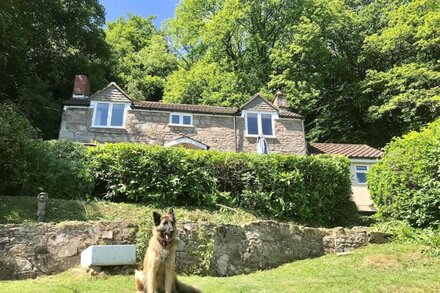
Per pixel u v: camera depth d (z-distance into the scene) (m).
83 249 11.09
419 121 34.16
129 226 11.77
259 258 12.56
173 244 7.43
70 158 15.55
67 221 11.81
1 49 28.17
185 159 16.06
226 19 42.31
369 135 40.06
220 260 11.98
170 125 25.89
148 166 15.59
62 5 35.66
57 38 35.81
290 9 43.22
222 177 16.61
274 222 13.30
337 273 11.13
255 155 17.03
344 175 17.86
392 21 38.09
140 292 7.59
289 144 26.94
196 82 39.69
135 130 25.28
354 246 13.66
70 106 25.14
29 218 12.40
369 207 21.52
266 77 42.06
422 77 33.50
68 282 9.17
